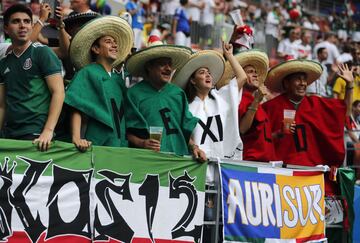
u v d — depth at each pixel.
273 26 51.19
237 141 21.94
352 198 23.97
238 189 20.98
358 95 33.75
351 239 23.78
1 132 19.47
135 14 42.16
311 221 22.75
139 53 20.75
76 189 18.23
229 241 20.58
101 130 19.36
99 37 20.11
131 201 19.02
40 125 18.53
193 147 20.62
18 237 17.39
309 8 65.88
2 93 18.92
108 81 19.80
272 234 21.64
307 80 24.86
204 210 20.58
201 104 21.78
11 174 17.39
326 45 49.81
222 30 49.56
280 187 22.05
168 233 19.61
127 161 19.05
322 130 24.23
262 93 22.48
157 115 20.52
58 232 17.91
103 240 18.50
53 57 18.56
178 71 21.78
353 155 29.27
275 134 24.00
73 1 24.12
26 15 18.52
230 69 23.55
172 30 46.62
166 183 19.66
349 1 68.94
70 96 18.98
